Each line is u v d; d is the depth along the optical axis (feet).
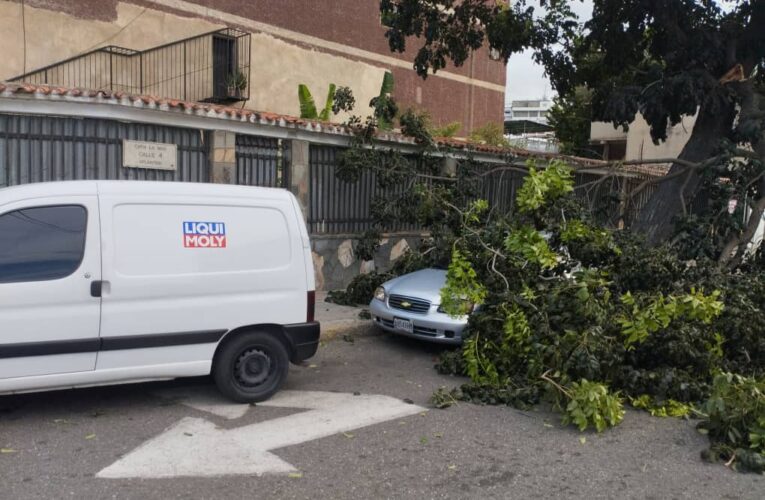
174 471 14.05
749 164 32.53
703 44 36.52
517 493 13.50
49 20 46.44
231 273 18.28
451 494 13.35
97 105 27.45
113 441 15.66
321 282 36.45
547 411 19.02
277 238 19.11
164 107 28.84
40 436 15.85
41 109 26.25
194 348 17.84
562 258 23.68
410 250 34.14
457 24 44.75
